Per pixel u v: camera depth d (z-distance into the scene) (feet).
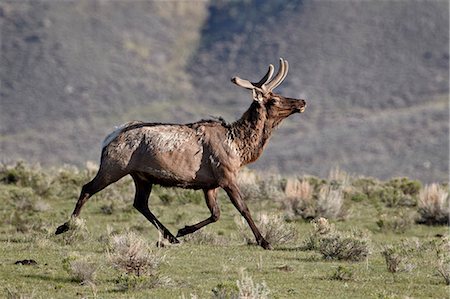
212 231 262.06
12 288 163.94
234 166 215.72
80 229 225.97
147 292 164.55
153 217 223.92
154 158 213.05
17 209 310.24
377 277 185.37
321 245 210.59
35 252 207.82
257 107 217.36
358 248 208.33
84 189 220.23
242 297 144.36
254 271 188.55
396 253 193.47
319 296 165.27
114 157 215.31
